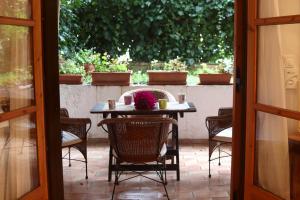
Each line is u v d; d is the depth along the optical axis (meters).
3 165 2.43
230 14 5.94
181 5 5.95
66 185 3.97
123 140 3.38
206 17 6.00
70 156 5.00
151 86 5.50
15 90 2.48
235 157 2.73
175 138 4.21
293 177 2.43
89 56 5.88
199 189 3.83
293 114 2.27
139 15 6.03
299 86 2.41
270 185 2.56
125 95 4.51
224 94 5.48
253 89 2.50
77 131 4.09
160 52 6.13
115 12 6.04
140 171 4.15
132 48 6.14
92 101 5.51
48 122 2.69
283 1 2.39
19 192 2.56
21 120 2.55
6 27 2.40
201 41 6.07
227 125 4.11
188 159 4.84
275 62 2.48
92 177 4.22
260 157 2.57
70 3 5.88
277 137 2.50
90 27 6.09
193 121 5.55
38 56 2.54
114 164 4.30
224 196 3.64
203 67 5.81
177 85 5.48
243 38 2.62
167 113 3.90
